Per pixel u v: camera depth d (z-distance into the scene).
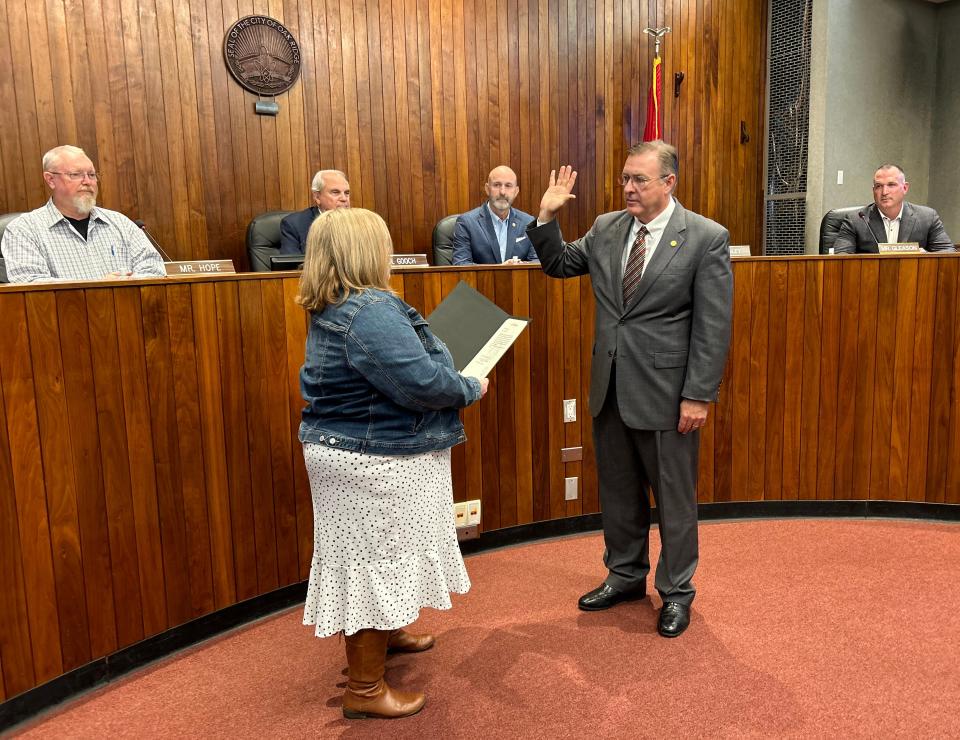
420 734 1.85
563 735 1.83
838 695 1.97
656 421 2.29
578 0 5.55
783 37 6.63
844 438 3.30
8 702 1.94
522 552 3.02
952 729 1.82
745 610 2.46
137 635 2.21
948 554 2.88
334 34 4.74
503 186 4.07
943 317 3.18
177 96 4.29
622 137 5.87
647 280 2.25
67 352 2.01
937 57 7.31
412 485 1.78
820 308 3.22
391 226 5.07
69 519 2.04
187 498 2.31
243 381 2.42
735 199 6.70
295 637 2.40
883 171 3.89
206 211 4.44
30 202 3.91
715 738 1.80
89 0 3.98
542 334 3.03
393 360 1.65
